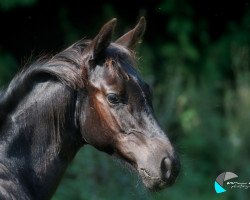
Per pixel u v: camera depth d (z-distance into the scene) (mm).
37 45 17766
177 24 18484
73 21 18234
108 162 14039
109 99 6887
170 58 18219
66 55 7082
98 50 6953
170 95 16188
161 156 6828
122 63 6992
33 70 7086
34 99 7074
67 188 13961
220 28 19141
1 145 6984
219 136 16906
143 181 6906
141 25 7473
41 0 17844
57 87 7062
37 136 7059
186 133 16688
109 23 6902
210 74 18484
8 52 17531
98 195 13836
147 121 6918
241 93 17453
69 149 7164
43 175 7062
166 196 14875
